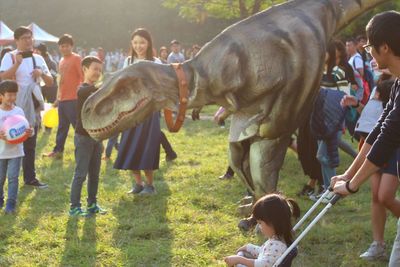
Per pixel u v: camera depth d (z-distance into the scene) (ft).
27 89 27.68
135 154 24.99
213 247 19.57
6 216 22.80
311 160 25.18
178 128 19.61
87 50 153.58
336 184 12.57
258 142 20.38
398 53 11.33
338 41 24.50
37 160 34.06
